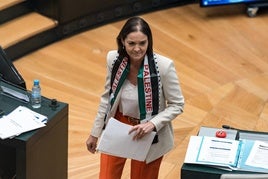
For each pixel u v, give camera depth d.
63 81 15.66
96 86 15.59
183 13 19.89
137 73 9.24
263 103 15.25
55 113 9.62
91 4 18.08
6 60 9.92
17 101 9.88
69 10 17.50
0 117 9.41
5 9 16.66
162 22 19.20
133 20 8.92
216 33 18.77
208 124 14.31
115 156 9.74
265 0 19.81
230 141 9.01
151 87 9.20
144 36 8.84
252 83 16.17
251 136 9.22
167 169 12.66
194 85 15.92
